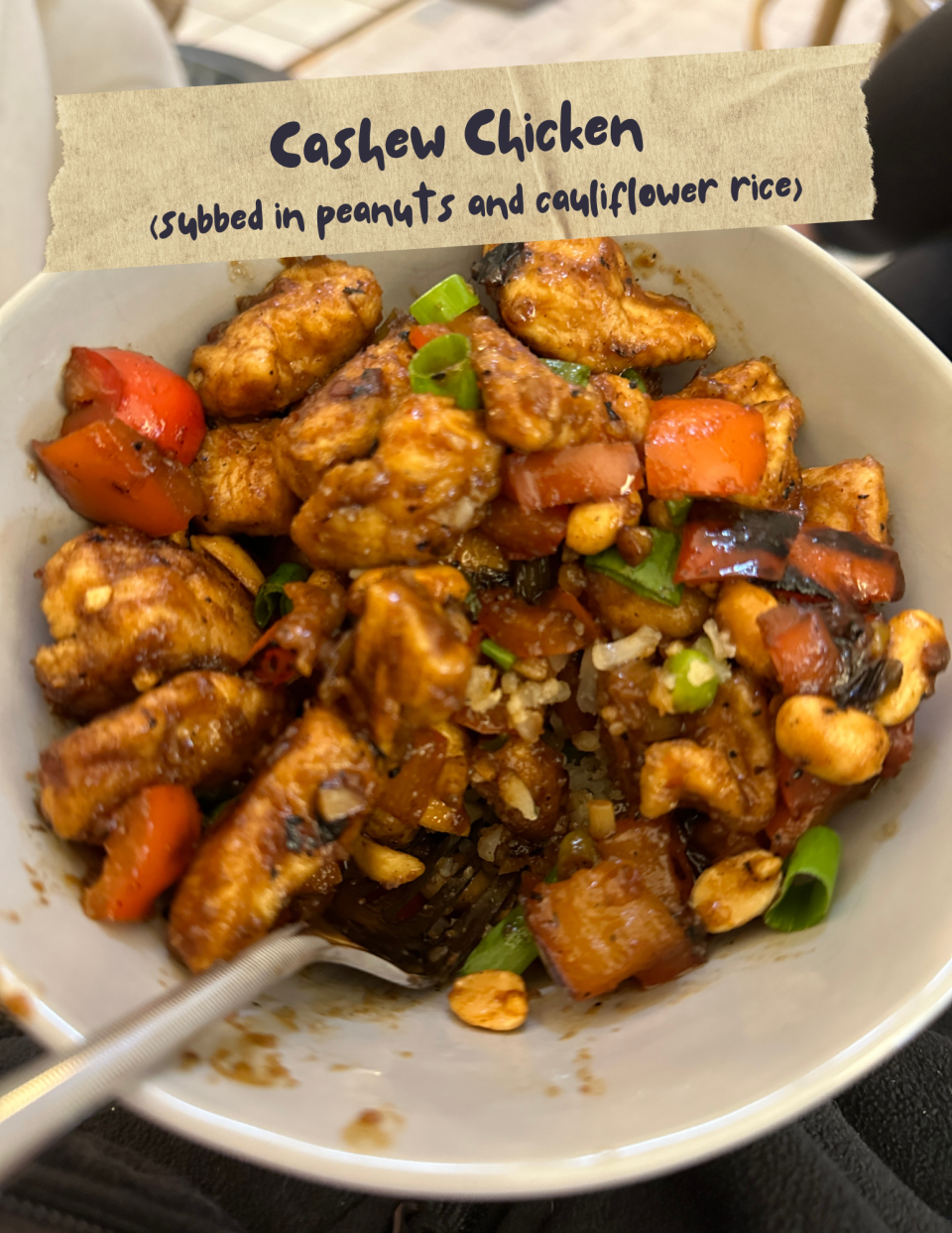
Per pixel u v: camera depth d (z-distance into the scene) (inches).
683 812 7.7
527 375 7.1
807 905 7.0
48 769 6.5
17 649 6.8
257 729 7.0
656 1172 5.0
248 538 8.4
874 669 7.1
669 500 7.5
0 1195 5.1
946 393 7.6
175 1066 5.3
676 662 7.3
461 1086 6.0
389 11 18.2
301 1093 5.6
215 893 6.3
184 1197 5.8
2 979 5.2
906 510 8.0
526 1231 6.5
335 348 8.2
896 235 12.7
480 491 7.1
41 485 7.2
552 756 7.9
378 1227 6.4
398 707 6.7
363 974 7.5
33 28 11.1
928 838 6.7
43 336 7.1
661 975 7.0
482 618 7.5
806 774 7.1
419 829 8.3
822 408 8.4
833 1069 5.3
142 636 6.8
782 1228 6.1
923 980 5.6
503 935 7.6
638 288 8.6
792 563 7.4
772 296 8.3
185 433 7.8
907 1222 6.3
